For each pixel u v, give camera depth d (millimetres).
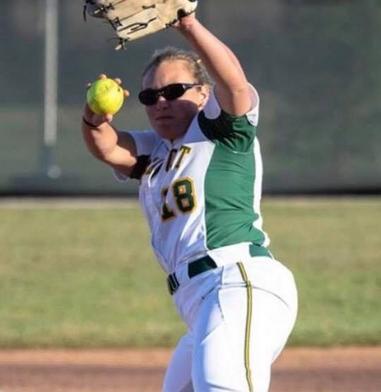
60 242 38062
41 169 48312
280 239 38250
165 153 13422
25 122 48344
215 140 12656
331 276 32531
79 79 48000
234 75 12109
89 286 31375
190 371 13086
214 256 12531
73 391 20453
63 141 48312
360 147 48406
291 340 25000
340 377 21703
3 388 20656
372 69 48281
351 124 48406
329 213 44156
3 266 34094
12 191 48312
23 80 48156
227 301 12148
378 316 27453
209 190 12609
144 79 13266
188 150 12727
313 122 48375
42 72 48094
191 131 12797
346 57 48250
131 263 34656
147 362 23391
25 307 28703
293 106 48312
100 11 12000
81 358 23812
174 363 13219
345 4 48094
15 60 48094
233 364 11773
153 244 13227
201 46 12023
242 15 47938
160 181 12930
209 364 11797
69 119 48250
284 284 12438
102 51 47656
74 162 48312
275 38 48094
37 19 47938
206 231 12586
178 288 12789
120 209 45594
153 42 47281
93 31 47688
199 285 12523
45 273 33156
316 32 48125
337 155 48438
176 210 12711
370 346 24875
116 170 13984
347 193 48531
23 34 48031
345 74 48312
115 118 46500
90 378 21672
